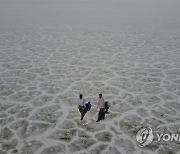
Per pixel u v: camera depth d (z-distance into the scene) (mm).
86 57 17094
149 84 12398
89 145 7852
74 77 13414
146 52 18219
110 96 11148
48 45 20641
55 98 11016
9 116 9578
